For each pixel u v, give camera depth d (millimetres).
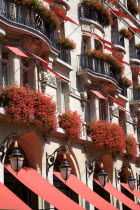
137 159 36281
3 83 21953
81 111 28594
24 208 17453
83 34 30156
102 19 31953
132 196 35531
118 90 32656
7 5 21953
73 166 26672
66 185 26641
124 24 37844
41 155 23344
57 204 20000
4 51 22547
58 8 27078
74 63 28672
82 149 27609
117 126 28891
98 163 30375
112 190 28828
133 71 37438
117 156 32125
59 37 26781
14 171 19250
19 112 20500
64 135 25219
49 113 22109
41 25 23719
